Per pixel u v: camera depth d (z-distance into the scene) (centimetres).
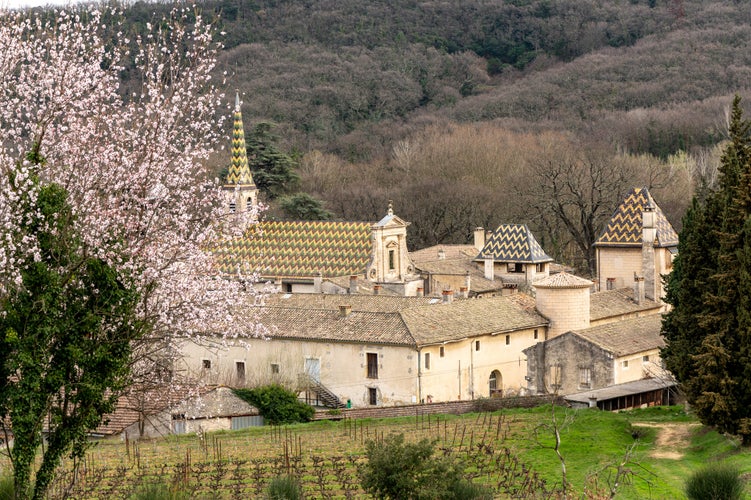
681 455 6338
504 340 9762
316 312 9681
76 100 5459
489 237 12544
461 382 9362
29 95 5372
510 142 19462
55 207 4791
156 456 6662
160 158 5528
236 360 9612
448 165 18738
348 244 12038
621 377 8856
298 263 12056
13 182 4841
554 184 14238
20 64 5522
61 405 5044
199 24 5734
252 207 6506
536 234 16425
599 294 10856
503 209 16625
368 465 4772
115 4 6881
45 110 5378
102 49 5575
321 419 8312
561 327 10031
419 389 8956
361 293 10956
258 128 17275
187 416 7638
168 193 5619
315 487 5797
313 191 18150
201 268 5875
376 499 4772
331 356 9319
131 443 7100
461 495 4706
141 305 5344
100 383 4778
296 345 9444
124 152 5431
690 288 6738
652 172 16062
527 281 12119
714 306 6438
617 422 7275
